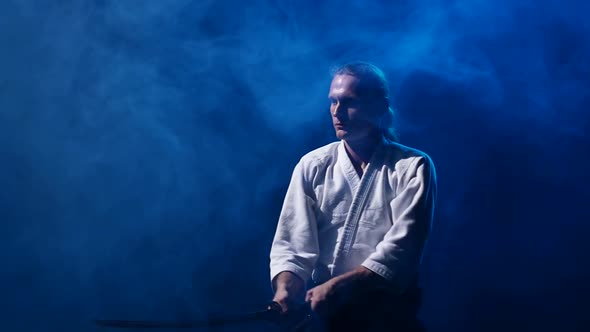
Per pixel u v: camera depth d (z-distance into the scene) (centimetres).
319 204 294
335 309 267
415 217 274
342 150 296
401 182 282
